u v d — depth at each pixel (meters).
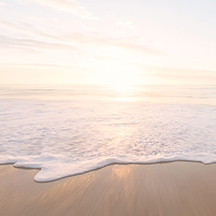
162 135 6.20
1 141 5.50
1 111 12.04
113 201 2.37
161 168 3.45
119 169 3.42
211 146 4.94
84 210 2.19
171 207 2.23
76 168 3.45
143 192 2.58
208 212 2.14
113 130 6.99
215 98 23.91
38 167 3.54
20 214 2.12
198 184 2.80
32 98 24.22
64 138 5.89
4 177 3.09
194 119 9.11
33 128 7.25
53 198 2.45
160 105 16.00
